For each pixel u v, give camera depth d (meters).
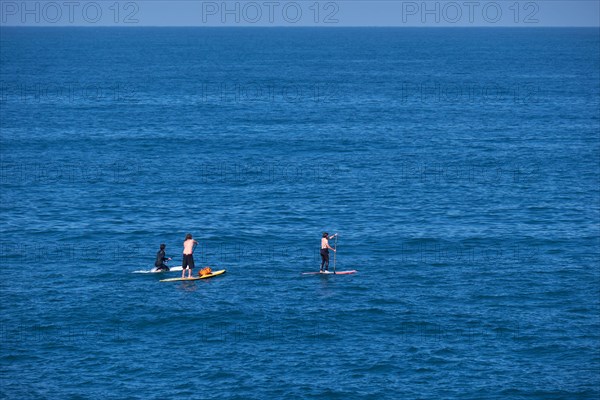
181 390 123.50
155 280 171.62
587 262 186.62
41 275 173.88
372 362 132.75
